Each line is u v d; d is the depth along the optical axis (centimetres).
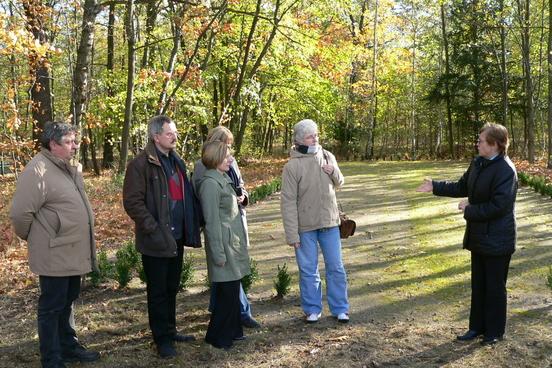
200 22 1603
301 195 488
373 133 3459
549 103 1869
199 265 710
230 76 2334
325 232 498
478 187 412
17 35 867
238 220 447
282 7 2133
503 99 2817
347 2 2242
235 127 2641
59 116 2586
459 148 3312
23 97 1697
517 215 1002
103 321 503
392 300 550
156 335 425
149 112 1891
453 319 489
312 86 2480
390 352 421
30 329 486
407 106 3781
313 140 489
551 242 766
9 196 1395
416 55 3731
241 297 483
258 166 2441
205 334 468
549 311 496
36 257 379
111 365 409
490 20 2472
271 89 2602
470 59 2886
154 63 1989
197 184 450
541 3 2605
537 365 388
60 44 1767
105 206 1173
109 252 798
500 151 411
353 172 2167
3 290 600
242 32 2161
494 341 428
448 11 3306
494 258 416
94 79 1889
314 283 495
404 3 3303
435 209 1121
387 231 916
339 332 467
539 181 1289
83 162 2820
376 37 3278
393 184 1645
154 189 409
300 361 410
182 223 430
